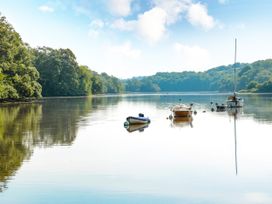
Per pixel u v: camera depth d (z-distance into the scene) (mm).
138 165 24781
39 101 107812
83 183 20875
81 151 29219
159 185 20547
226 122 50031
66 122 49625
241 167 24234
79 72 164125
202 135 37594
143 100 126312
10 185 20516
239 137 35969
